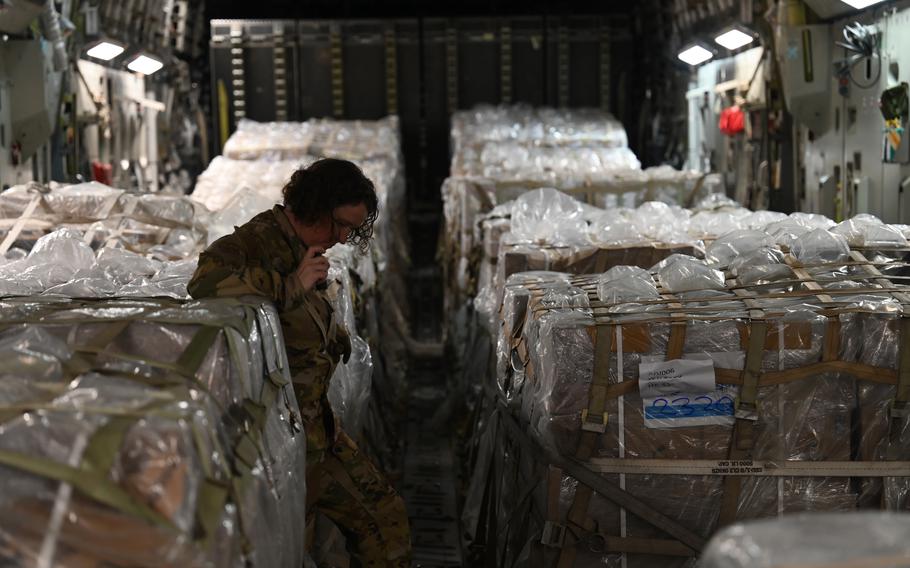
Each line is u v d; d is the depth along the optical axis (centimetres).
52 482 195
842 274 395
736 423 343
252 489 240
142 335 261
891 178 641
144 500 200
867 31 666
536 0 1453
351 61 1315
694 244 539
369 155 1066
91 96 911
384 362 775
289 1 1452
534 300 390
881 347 343
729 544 168
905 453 346
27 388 228
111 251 483
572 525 352
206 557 199
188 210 565
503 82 1309
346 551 409
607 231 570
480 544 488
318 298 354
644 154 1317
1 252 520
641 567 354
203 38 1392
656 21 1261
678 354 342
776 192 873
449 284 937
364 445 553
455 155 1075
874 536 169
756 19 887
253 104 1305
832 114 756
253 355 279
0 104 700
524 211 684
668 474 347
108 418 209
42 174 796
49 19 747
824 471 347
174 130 1251
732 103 994
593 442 344
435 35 1315
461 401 740
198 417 220
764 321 342
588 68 1313
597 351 342
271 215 345
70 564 190
